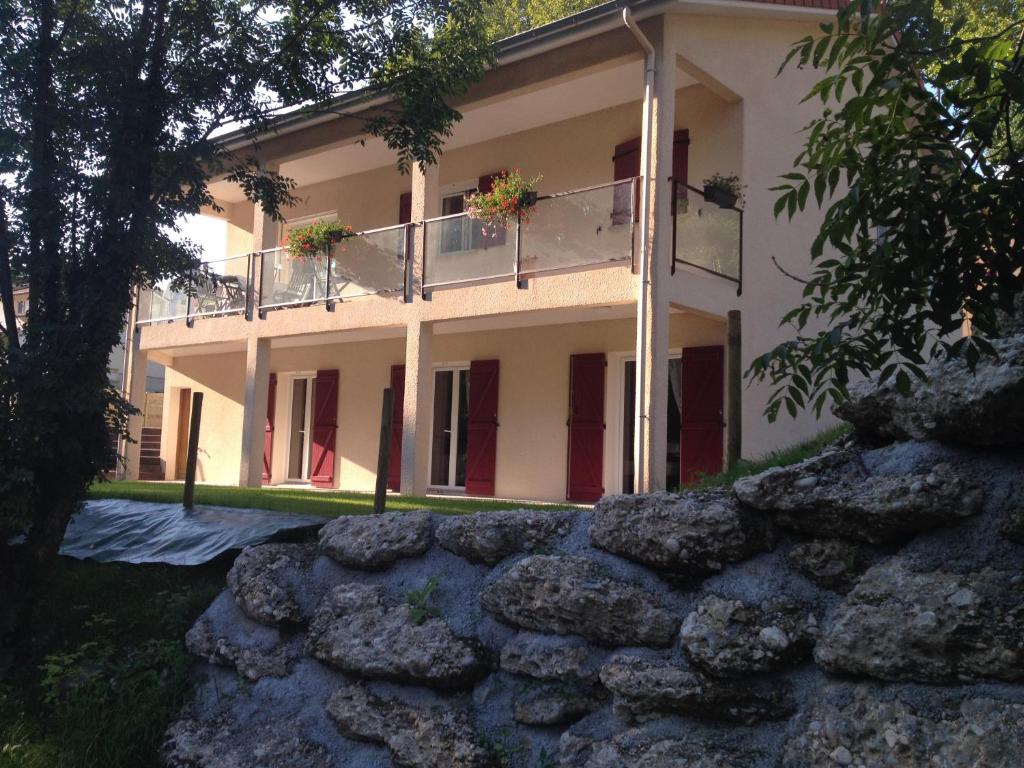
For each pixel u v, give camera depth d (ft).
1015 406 10.17
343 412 47.24
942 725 9.08
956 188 8.48
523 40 31.48
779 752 10.30
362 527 17.04
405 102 22.76
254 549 18.37
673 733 11.22
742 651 11.07
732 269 32.48
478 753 12.66
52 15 19.44
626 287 29.81
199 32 20.93
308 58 21.81
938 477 10.67
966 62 8.17
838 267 9.55
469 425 41.16
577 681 12.68
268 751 14.56
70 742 16.39
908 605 9.93
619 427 36.70
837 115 9.66
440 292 35.45
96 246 19.44
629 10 28.81
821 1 32.76
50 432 18.06
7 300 18.81
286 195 22.98
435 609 14.89
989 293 8.55
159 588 21.03
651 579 12.82
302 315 40.70
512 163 40.42
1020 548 9.85
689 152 34.99
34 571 19.67
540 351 39.34
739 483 12.48
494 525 15.06
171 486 39.52
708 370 33.91
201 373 55.42
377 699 14.32
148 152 19.39
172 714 16.61
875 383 12.42
